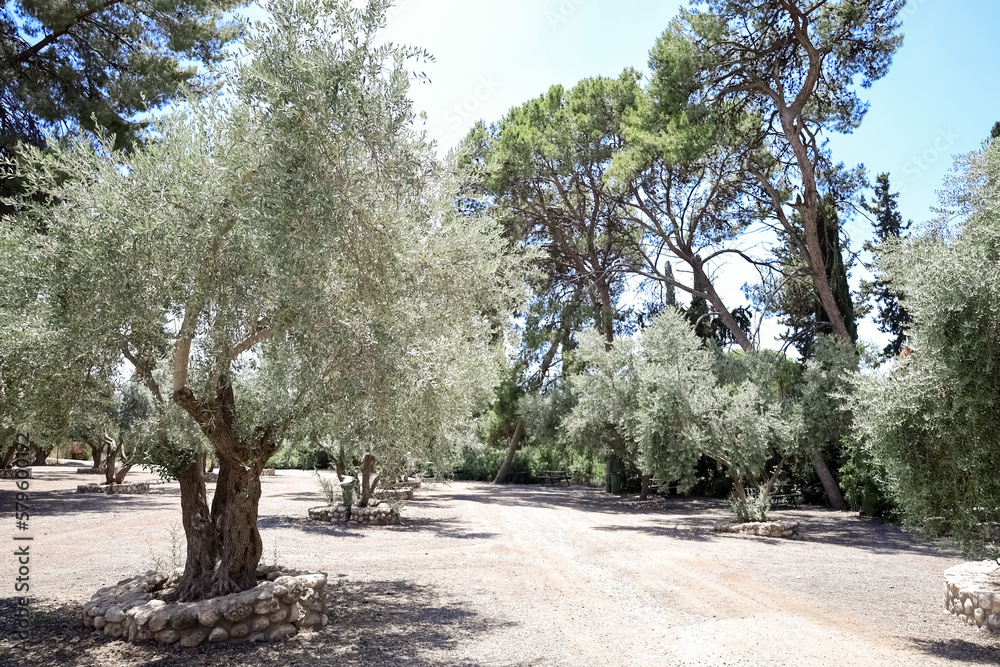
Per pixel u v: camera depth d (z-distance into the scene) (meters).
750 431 15.94
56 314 6.23
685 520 19.27
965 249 6.63
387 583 9.77
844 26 22.33
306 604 7.34
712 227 29.19
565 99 29.97
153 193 6.00
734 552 13.08
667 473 16.19
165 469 7.69
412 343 6.94
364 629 7.35
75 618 7.61
